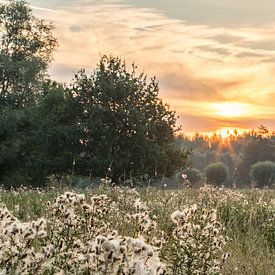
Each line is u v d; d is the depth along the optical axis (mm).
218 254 6605
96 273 3350
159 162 33750
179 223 4977
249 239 8453
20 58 50156
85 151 34031
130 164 33594
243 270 6562
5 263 3424
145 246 3471
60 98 39406
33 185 36875
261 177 67500
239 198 12258
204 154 162125
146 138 34250
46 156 35156
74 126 34750
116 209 8562
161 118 35500
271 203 11883
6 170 40812
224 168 92438
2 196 11703
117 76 36188
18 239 3500
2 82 46406
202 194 12062
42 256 3566
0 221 3762
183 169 35188
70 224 4176
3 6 49969
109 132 33719
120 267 3328
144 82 36031
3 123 41188
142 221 4789
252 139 106312
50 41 50719
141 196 12094
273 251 7875
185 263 4688
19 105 46000
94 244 3527
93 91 35594
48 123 36969
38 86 46938
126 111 34625
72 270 3508
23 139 40562
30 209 9602
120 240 3467
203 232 4926
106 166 32594
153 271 3312
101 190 12469
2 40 50312
